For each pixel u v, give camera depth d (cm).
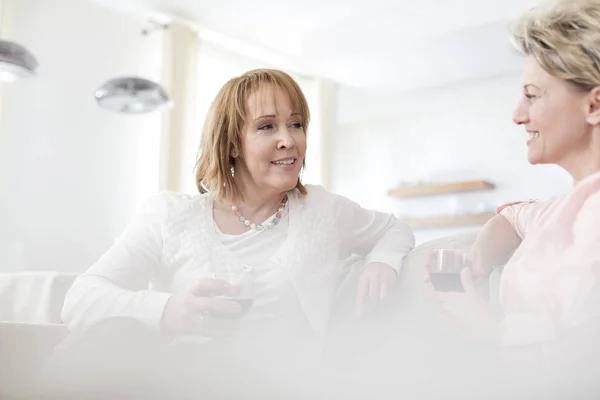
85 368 60
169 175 450
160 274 109
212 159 115
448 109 566
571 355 54
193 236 107
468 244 98
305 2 490
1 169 387
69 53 425
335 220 115
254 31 527
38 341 78
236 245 109
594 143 78
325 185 568
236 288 80
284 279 104
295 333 101
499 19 448
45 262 400
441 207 555
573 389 53
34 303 159
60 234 410
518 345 58
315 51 546
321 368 59
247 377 56
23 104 399
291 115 111
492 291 86
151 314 84
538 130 80
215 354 63
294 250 106
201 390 55
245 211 115
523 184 521
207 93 521
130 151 452
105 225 433
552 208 77
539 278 69
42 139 407
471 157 549
